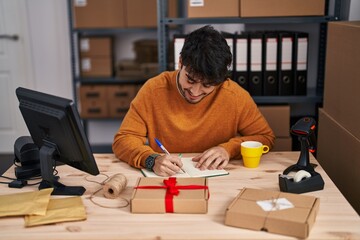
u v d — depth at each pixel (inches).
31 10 145.5
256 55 94.3
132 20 131.0
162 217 50.1
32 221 49.1
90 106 139.6
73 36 136.0
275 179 60.2
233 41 93.8
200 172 61.8
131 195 55.4
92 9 130.8
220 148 66.6
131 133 71.4
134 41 144.9
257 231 46.9
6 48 148.6
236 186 57.9
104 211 51.9
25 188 59.2
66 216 50.1
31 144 64.4
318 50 103.9
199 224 48.5
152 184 54.6
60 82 150.7
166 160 61.6
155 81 72.8
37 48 148.4
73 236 46.8
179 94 71.1
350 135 67.2
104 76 137.6
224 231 47.1
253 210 47.8
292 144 96.0
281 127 94.6
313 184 56.0
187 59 59.7
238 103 72.6
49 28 146.7
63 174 63.3
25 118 59.2
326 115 79.5
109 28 131.8
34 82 151.0
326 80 80.3
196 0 93.0
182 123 72.7
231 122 73.7
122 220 49.6
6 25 146.7
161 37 97.1
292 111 108.0
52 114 53.8
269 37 93.6
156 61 138.9
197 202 50.2
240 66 95.0
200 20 94.4
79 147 54.9
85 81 137.9
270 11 91.8
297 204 49.2
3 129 155.6
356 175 64.9
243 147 64.2
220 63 58.7
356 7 89.1
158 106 72.4
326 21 92.3
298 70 95.2
